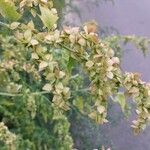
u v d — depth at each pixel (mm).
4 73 933
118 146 2156
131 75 487
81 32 448
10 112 1208
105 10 3340
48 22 438
